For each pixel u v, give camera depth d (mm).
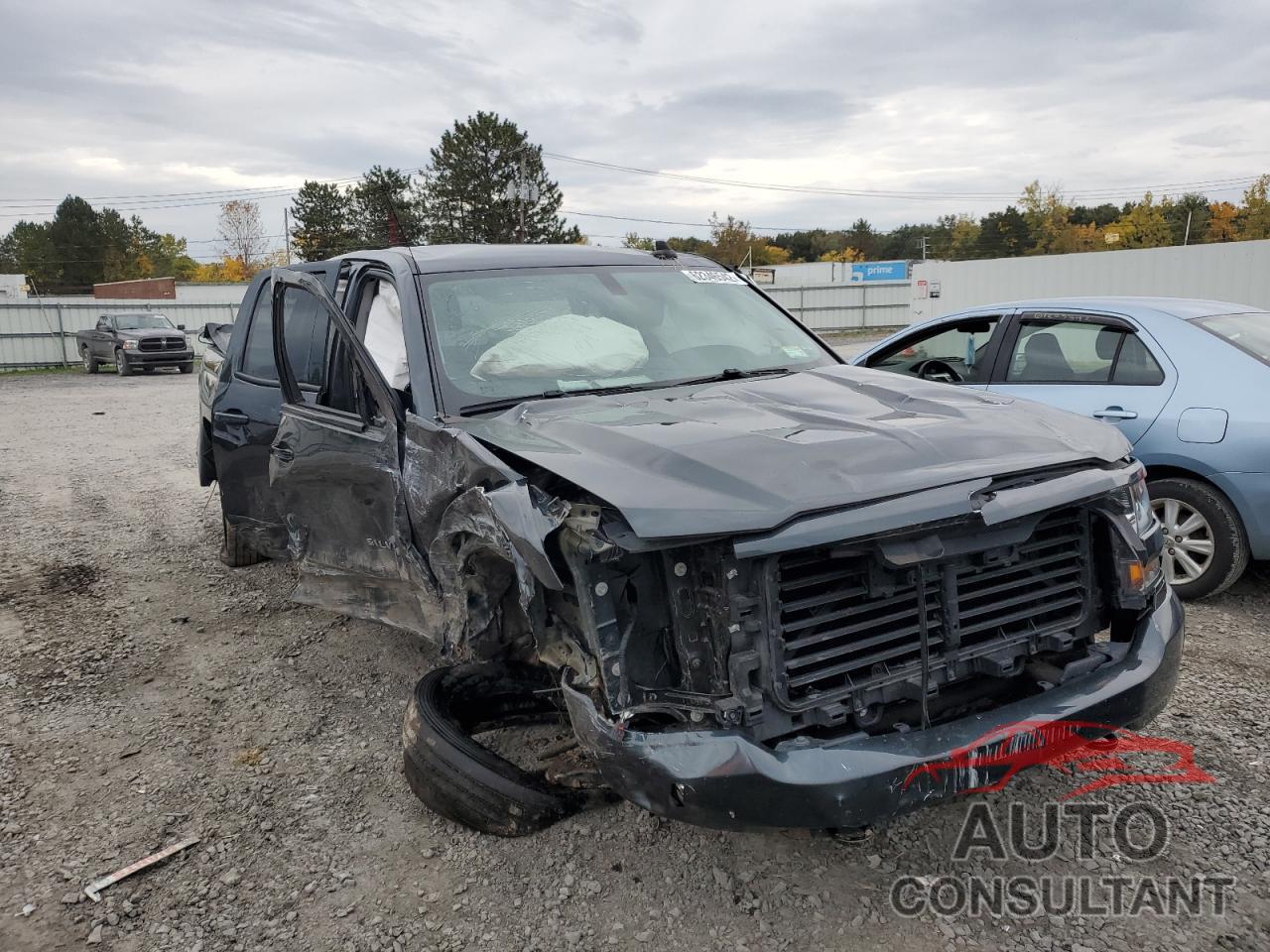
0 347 31125
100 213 100875
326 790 3516
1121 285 21219
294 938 2715
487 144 49219
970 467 2678
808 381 3725
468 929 2723
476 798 3049
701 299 4410
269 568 6375
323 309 4508
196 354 32438
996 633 2775
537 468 2848
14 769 3756
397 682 4465
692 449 2736
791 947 2594
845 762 2383
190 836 3246
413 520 3377
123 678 4617
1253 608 4992
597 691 2602
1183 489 4957
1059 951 2539
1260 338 5102
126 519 8000
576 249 4523
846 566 2541
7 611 5637
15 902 2910
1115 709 2705
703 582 2510
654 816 3227
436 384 3490
